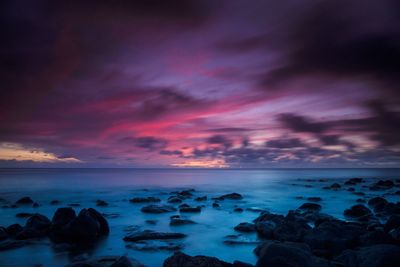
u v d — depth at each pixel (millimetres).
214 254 12250
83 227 14367
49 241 13992
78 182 65750
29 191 43562
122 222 19297
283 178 97062
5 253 12203
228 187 54656
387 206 22719
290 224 14414
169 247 13047
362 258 9227
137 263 9203
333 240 11773
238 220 20344
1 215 22719
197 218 21078
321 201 32469
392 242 11328
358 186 54625
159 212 23359
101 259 10094
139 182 68188
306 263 8648
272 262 8750
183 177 102750
